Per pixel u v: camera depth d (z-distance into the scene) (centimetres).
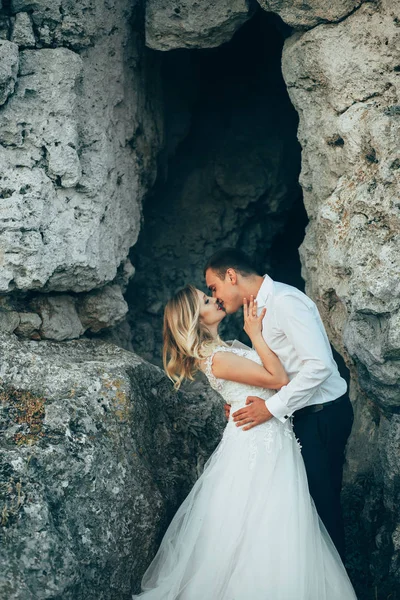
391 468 430
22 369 416
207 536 392
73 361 447
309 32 458
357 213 428
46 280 447
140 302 628
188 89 624
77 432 395
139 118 541
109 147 493
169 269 654
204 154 666
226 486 396
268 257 695
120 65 505
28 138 446
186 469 455
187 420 470
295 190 671
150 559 411
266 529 379
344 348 476
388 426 447
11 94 443
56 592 346
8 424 392
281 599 366
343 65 446
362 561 451
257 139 662
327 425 482
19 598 337
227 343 450
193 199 667
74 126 455
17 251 434
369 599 437
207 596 379
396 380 423
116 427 410
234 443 402
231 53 639
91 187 470
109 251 491
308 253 492
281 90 661
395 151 414
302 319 387
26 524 353
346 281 443
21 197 438
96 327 498
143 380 454
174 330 418
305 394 385
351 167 448
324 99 464
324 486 443
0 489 359
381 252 411
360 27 441
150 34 498
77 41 469
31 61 450
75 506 379
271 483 388
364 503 462
